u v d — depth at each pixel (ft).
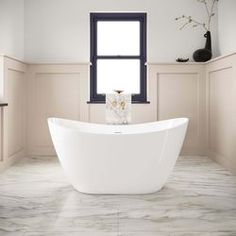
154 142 8.73
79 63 14.92
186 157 14.60
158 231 6.61
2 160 11.98
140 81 15.47
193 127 15.05
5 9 13.01
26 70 14.82
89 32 15.23
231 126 11.67
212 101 14.01
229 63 11.68
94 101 15.14
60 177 11.14
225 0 14.03
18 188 9.78
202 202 8.45
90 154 8.74
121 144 8.65
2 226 6.88
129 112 14.28
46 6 15.12
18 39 14.55
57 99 15.03
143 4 15.11
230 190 9.54
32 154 15.06
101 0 15.06
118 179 8.95
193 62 14.75
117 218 7.34
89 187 9.10
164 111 15.05
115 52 15.53
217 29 15.15
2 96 11.85
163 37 15.20
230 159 11.84
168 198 8.79
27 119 14.96
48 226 6.88
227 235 6.41
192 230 6.66
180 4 15.14
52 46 15.20
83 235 6.43
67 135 8.82
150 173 8.97
